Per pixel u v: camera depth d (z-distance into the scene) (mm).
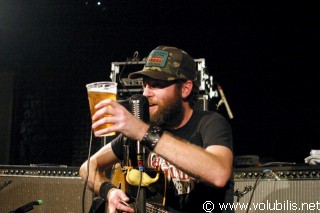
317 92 5070
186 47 5496
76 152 5723
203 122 1897
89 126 5719
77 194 2990
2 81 5977
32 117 5883
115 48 5730
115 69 3012
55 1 5660
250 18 5285
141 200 1727
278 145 5148
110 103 1466
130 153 2002
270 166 2684
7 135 5844
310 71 5113
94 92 1511
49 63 5906
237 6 5277
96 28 5781
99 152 2217
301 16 5117
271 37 5258
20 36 5949
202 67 2902
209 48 5434
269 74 5246
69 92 5840
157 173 1893
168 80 1843
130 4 5574
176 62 1892
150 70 1869
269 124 5203
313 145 5031
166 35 5562
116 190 1930
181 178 1852
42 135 5840
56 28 5875
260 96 5254
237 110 5301
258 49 5301
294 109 5141
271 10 5191
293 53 5180
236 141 5262
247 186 2568
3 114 5910
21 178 3148
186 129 1915
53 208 3027
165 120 1885
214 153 1673
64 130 5789
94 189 2121
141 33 5645
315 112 5062
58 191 3039
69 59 5859
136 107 1610
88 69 5801
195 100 1991
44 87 5902
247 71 5316
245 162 2818
